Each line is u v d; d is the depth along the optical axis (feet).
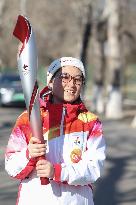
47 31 184.85
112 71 117.08
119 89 116.98
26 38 16.25
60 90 17.46
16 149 17.28
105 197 39.96
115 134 83.25
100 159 17.21
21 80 16.44
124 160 57.47
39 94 16.74
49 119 17.13
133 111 134.10
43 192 16.79
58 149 17.02
